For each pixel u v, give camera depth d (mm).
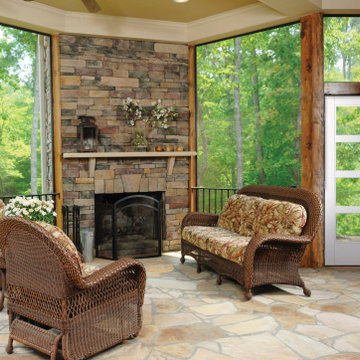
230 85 6281
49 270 2467
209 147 6359
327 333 3020
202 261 4664
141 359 2650
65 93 5473
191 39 5887
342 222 5035
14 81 7191
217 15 5527
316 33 4789
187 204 6172
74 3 5023
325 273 4711
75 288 2494
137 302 2977
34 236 2441
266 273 3842
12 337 2762
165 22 5766
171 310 3541
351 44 4980
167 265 5203
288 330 3080
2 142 7277
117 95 5723
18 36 7133
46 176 6867
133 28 5637
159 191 6074
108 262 5445
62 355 2703
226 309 3553
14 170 7367
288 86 5852
